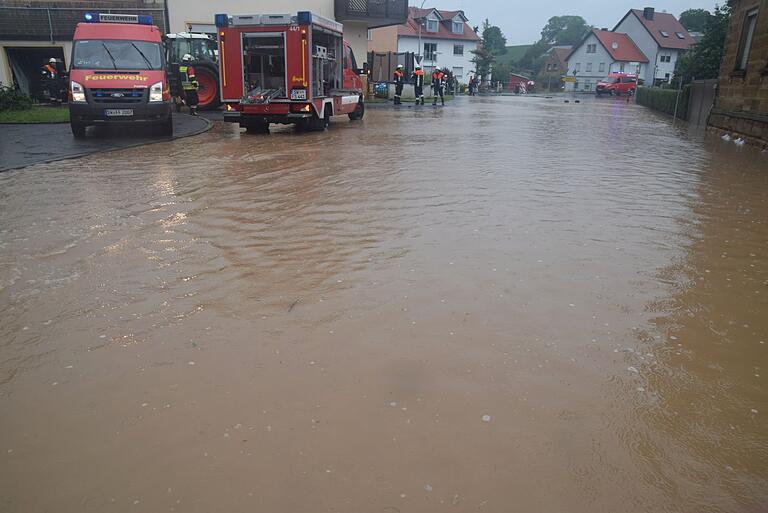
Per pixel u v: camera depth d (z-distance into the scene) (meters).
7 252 5.23
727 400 3.00
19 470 2.46
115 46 13.83
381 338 3.60
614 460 2.54
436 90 31.09
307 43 14.60
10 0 24.69
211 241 5.57
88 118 13.14
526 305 4.11
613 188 8.40
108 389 3.05
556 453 2.57
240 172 9.35
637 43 73.81
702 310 4.11
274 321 3.83
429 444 2.62
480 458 2.53
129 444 2.62
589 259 5.12
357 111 20.56
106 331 3.70
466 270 4.79
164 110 13.62
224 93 15.28
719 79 18.30
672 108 26.64
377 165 10.18
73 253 5.21
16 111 19.42
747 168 10.58
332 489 2.34
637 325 3.84
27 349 3.48
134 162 10.31
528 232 5.95
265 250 5.30
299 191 7.88
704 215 6.86
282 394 3.00
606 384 3.13
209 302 4.14
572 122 21.53
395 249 5.32
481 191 7.97
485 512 2.23
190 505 2.26
